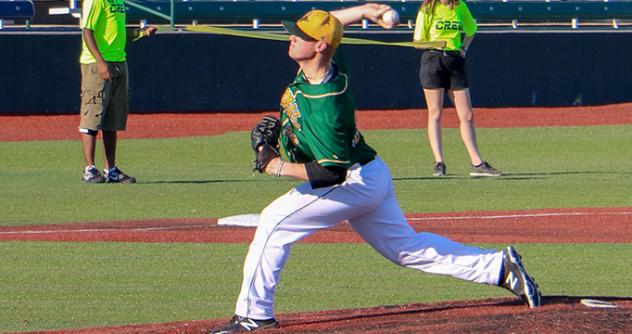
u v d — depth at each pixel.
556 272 22.91
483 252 17.42
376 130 55.12
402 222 16.84
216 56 59.41
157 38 58.38
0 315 18.98
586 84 63.53
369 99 61.09
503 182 38.16
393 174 40.59
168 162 44.50
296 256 24.84
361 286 21.70
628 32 64.12
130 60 58.25
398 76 61.25
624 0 80.19
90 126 36.88
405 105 61.47
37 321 18.55
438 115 39.56
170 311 19.38
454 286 21.84
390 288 21.55
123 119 37.41
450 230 28.25
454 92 39.28
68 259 24.16
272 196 34.62
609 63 63.72
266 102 60.41
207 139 51.72
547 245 26.12
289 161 16.38
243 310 16.23
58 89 57.56
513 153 47.97
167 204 32.78
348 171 15.88
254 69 60.00
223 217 30.39
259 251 16.14
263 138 15.48
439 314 17.47
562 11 78.44
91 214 30.80
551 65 63.00
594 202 33.56
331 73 15.38
